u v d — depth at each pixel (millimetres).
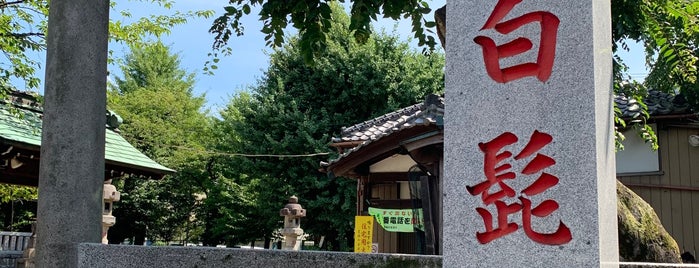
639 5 5977
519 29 3299
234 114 21828
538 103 3168
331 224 18203
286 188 18594
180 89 27078
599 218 2896
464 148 3350
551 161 3074
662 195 9633
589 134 2992
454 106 3430
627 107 9094
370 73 18859
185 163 24500
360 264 3576
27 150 8109
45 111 4879
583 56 3082
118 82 26969
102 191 4910
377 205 9719
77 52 4871
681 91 8594
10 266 9820
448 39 3533
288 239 12711
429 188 8172
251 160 19125
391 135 8422
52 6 5016
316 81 19422
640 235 5660
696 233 9305
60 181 4691
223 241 25516
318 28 5957
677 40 6281
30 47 8789
